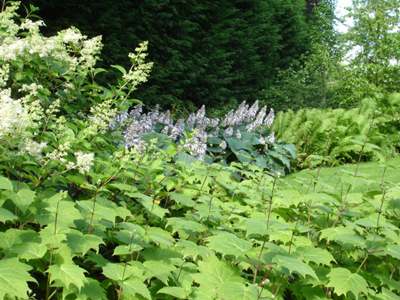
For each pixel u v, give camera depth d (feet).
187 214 10.38
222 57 38.40
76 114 12.25
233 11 40.24
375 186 21.38
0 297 5.02
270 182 13.09
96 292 6.63
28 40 10.48
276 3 51.37
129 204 10.68
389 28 51.29
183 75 34.63
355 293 6.95
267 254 7.69
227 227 9.47
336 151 32.58
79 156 8.11
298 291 8.27
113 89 12.12
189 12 34.83
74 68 11.41
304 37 58.34
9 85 10.71
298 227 8.39
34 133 8.92
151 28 30.50
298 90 49.42
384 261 9.36
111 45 27.50
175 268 7.32
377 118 38.70
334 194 10.44
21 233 6.88
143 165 10.34
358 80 50.42
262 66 47.01
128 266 6.82
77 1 26.12
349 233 8.28
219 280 7.27
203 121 26.00
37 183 8.34
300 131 33.96
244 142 27.27
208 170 12.57
